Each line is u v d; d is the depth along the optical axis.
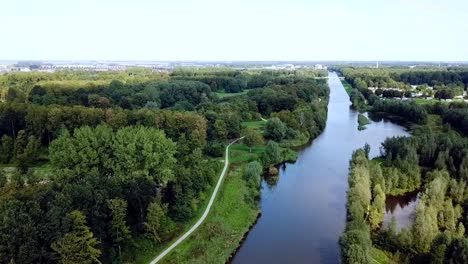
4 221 58.06
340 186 116.69
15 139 120.81
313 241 84.69
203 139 134.25
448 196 94.31
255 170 115.75
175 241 79.50
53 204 64.44
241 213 95.00
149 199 78.81
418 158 118.81
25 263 57.16
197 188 93.94
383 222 89.62
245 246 82.88
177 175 91.50
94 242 62.53
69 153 93.88
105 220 68.94
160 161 95.38
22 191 70.12
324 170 131.62
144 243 75.81
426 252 71.12
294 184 118.94
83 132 98.62
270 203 105.06
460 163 111.19
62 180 83.94
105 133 99.75
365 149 128.88
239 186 108.44
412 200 102.75
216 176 114.00
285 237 86.62
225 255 77.44
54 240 60.38
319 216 96.75
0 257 56.72
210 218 89.69
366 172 99.38
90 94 190.75
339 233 87.69
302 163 139.50
